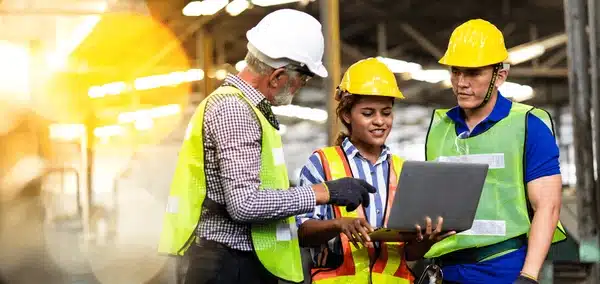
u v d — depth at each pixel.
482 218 4.87
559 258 8.23
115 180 21.00
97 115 24.91
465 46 4.80
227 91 4.34
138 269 14.84
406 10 23.08
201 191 4.33
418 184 4.29
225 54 27.84
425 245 4.83
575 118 8.40
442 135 5.07
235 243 4.36
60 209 20.19
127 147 25.52
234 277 4.36
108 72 23.67
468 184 4.37
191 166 4.34
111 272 14.88
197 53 26.33
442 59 4.86
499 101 4.91
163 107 31.28
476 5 23.20
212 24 23.27
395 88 4.80
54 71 20.86
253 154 4.24
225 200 4.25
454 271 4.96
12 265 15.82
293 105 37.41
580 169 8.34
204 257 4.36
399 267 4.89
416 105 38.84
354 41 27.36
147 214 20.56
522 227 4.80
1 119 20.31
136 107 27.91
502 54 4.82
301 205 4.22
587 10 8.41
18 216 19.31
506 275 4.85
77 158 21.86
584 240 8.20
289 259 4.44
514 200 4.81
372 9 23.02
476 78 4.81
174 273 12.73
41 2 17.55
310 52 4.40
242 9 20.94
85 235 18.59
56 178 20.53
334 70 9.27
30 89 20.53
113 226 19.97
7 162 19.95
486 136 4.89
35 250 16.86
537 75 26.45
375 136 4.82
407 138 45.34
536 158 4.78
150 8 22.42
